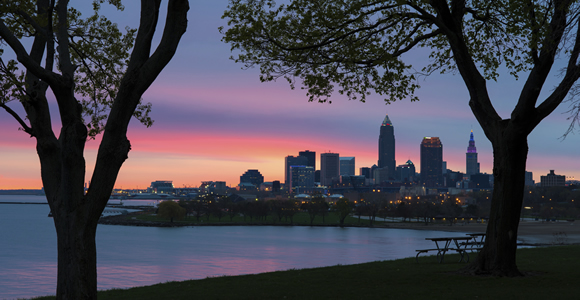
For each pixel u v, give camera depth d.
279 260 96.19
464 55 20.55
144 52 13.59
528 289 16.72
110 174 13.41
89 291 13.16
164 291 19.25
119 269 81.81
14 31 16.84
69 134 13.16
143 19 13.78
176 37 13.68
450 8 22.11
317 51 21.91
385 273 21.75
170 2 13.60
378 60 21.27
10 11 14.08
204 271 79.88
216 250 117.12
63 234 13.17
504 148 19.80
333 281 19.95
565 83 18.23
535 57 18.31
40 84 13.76
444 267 23.44
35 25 14.35
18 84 13.09
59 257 13.27
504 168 19.88
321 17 20.83
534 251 31.45
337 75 23.00
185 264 89.56
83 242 13.18
